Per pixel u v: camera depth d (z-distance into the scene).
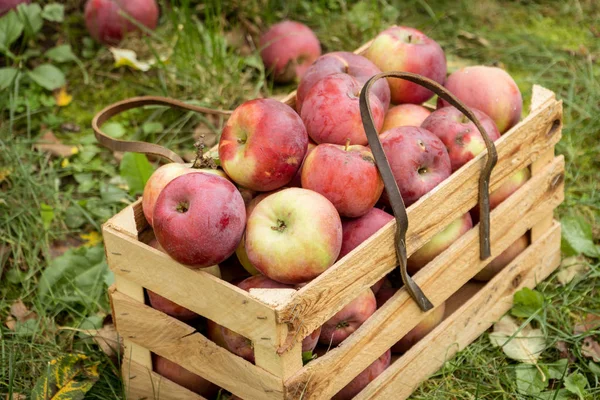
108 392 1.48
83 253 1.63
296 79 1.95
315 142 1.43
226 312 1.31
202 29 2.00
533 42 2.06
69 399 1.46
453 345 1.50
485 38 2.08
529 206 1.53
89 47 2.00
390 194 1.32
